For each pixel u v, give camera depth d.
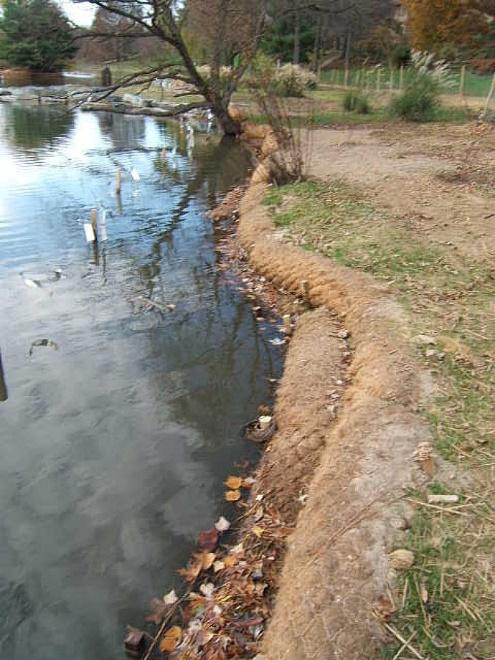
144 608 3.10
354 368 4.68
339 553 2.80
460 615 2.45
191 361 5.55
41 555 3.44
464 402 3.83
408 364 4.29
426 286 5.72
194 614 3.03
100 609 3.11
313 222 7.88
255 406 4.84
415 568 2.65
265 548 3.34
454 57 24.86
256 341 5.91
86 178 12.77
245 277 7.36
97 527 3.63
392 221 7.64
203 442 4.40
